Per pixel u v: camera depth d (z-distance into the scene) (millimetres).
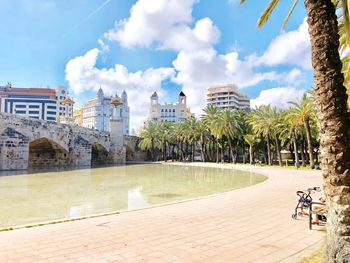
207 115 64625
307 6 4566
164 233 7133
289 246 6105
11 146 33969
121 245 6191
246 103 137000
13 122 34750
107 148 61375
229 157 71250
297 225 7934
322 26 4379
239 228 7617
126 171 39906
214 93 127312
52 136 42500
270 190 15562
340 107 4191
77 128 50219
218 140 66000
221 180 26562
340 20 12477
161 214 9414
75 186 22078
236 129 57750
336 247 4074
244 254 5621
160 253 5676
